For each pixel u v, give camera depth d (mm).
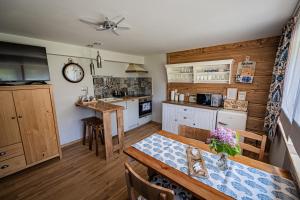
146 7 1483
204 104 3434
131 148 1512
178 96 4000
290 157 1375
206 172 1119
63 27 2041
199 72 3521
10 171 2119
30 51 2379
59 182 2053
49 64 2875
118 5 1442
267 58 2699
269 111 2352
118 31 2236
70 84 3223
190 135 1827
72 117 3301
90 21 1809
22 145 2207
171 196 781
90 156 2736
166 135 1827
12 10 1517
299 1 1357
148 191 866
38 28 2078
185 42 2959
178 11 1577
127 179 1012
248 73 2912
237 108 3033
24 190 1910
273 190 954
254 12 1606
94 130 2967
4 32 2252
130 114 4035
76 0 1339
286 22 1896
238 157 1337
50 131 2482
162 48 3537
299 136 1084
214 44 3156
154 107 4723
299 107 1229
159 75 4441
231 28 2131
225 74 3219
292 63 1727
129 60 4344
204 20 1823
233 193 929
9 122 2074
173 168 1186
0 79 2141
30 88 2221
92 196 1819
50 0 1334
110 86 4125
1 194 1849
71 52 3084
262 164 1228
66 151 2934
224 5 1450
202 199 906
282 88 1916
